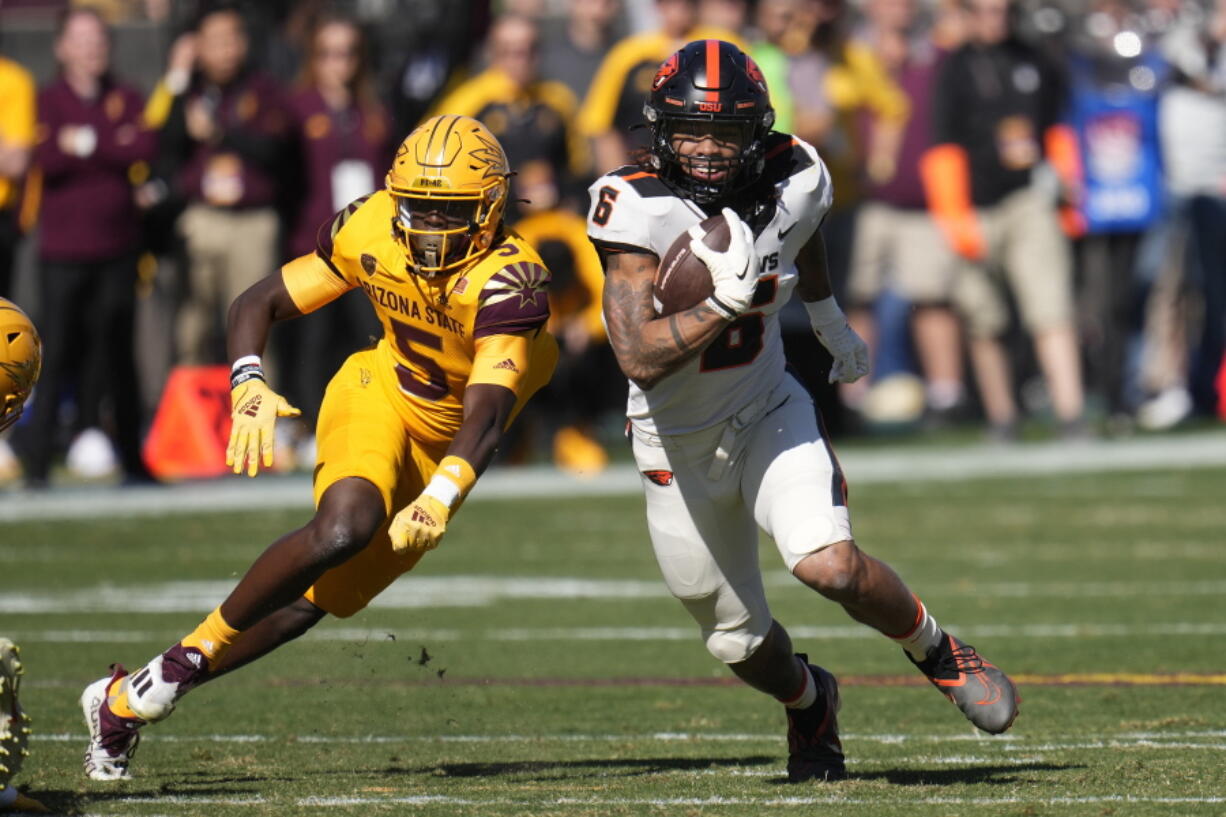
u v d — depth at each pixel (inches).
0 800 560.7
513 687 869.2
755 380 637.3
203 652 630.5
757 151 612.7
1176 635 984.3
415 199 625.9
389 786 627.8
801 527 611.8
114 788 622.8
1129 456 1758.1
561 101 1646.2
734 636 652.7
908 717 783.7
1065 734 730.8
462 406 669.9
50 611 1074.7
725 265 587.5
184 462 1667.1
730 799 593.6
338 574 665.0
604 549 1343.5
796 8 1731.1
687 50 612.4
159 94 1621.6
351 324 1633.9
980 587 1159.6
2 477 1658.5
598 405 1758.1
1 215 1560.0
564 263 1651.1
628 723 780.6
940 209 1736.0
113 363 1576.0
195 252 1614.2
